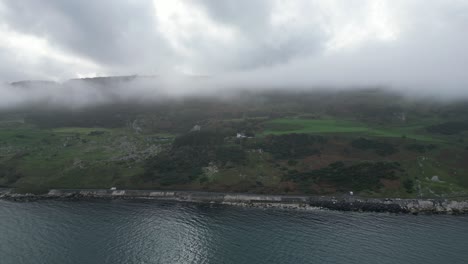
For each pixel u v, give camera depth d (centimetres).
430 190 10175
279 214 9138
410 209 9406
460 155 12094
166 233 7675
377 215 9050
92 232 7700
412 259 6278
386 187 10394
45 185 11750
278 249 6775
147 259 6341
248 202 10238
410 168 11231
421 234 7556
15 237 7356
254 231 7806
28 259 6281
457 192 10100
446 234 7550
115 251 6669
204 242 7156
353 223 8344
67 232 7688
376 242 7088
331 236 7456
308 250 6712
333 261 6228
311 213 9225
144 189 11494
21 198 10894
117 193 11281
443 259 6272
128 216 8938
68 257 6381
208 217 8875
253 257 6425
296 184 11075
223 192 10938
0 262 6144
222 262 6241
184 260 6303
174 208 9750
